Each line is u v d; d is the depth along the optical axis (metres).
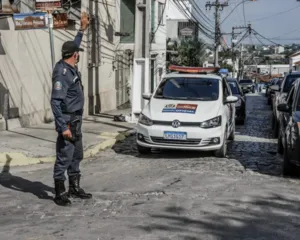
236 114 16.88
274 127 14.03
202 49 37.97
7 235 5.05
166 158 9.81
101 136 12.48
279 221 5.55
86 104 17.98
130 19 23.09
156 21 27.98
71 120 5.92
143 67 15.73
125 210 5.94
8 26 12.23
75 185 6.44
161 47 29.75
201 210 5.94
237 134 14.48
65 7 14.50
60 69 5.77
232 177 7.96
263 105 29.81
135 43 15.73
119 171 8.50
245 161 9.65
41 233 5.10
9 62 12.36
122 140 12.43
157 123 9.57
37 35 13.88
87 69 18.06
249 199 6.50
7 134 11.81
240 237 4.99
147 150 10.11
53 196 6.68
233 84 17.97
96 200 6.43
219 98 10.30
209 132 9.41
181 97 10.36
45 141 11.12
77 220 5.54
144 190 7.00
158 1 28.23
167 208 6.03
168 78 11.02
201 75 11.12
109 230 5.17
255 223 5.46
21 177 8.06
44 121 14.39
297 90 9.43
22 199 6.54
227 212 5.88
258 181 7.71
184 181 7.57
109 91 20.97
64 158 6.07
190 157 9.94
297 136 7.80
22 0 12.50
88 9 17.81
